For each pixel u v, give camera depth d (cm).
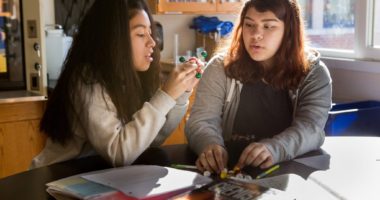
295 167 135
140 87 156
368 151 152
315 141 151
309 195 111
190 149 156
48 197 113
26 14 263
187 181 116
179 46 360
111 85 142
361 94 289
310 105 162
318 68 169
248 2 164
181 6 320
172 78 142
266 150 138
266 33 161
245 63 172
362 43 294
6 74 268
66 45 295
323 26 327
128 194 108
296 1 167
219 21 350
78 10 312
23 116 260
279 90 172
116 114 142
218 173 129
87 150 154
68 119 145
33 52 265
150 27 155
